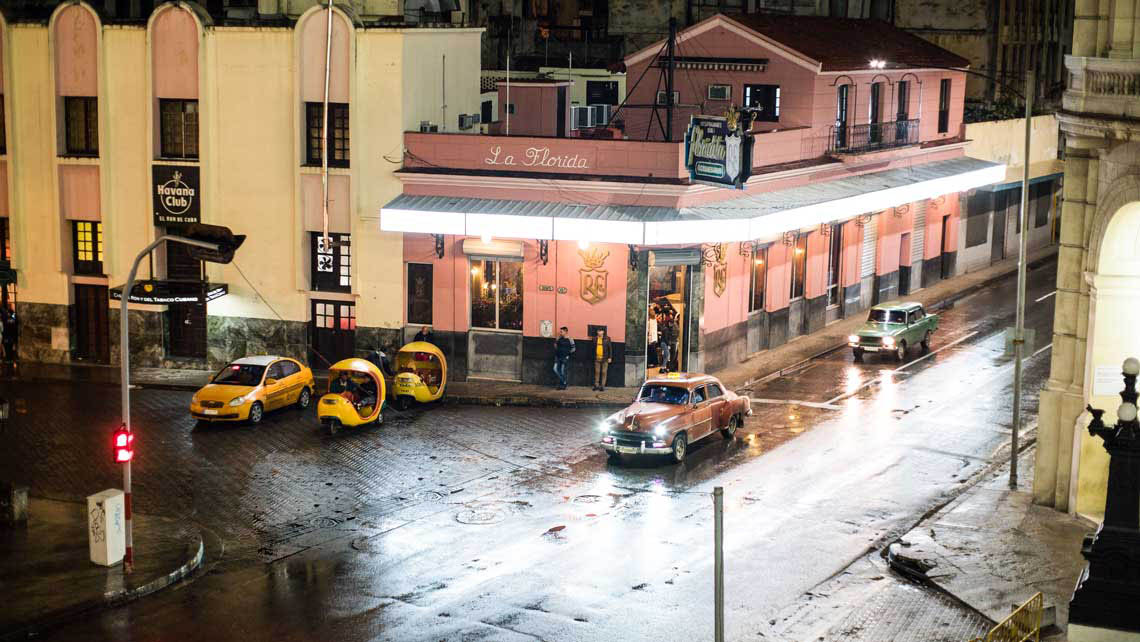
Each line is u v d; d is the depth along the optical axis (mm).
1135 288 25156
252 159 38938
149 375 39750
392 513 27000
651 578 23172
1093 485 26031
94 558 23578
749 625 21047
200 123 38906
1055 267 59000
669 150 35844
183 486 28859
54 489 28531
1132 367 20188
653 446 29891
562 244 37344
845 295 47438
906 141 47594
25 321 41438
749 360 41312
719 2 61906
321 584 23031
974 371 39625
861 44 47031
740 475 29516
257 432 33406
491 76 54531
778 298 42969
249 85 38594
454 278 38375
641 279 36875
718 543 16359
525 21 61750
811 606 21906
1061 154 64938
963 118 53469
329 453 31438
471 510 27141
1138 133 23547
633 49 63031
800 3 62688
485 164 37594
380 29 37406
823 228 45000
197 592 22719
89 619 21453
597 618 21297
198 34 38562
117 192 40062
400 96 37594
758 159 39344
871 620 21297
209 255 24734
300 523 26438
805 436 32719
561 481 29188
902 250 51625
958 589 22359
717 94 43469
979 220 57469
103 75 39375
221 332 40094
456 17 43938
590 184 36500
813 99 42031
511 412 35719
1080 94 24969
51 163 40188
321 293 39344
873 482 28891
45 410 35500
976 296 52375
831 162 43156
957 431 32938
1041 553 24031
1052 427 26578
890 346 40625
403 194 38312
